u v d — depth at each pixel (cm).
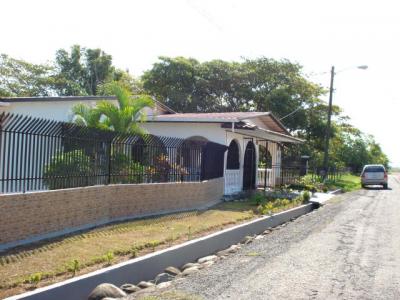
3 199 877
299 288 706
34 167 1011
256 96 3978
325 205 2102
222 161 2025
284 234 1248
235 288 700
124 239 1002
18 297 591
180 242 1023
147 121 2131
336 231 1297
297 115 3900
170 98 3966
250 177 2419
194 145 1678
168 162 1531
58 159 1072
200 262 960
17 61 3884
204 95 4081
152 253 887
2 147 971
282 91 3875
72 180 1112
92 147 1183
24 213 928
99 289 664
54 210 1009
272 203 1880
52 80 3934
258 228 1416
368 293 688
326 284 732
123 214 1273
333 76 3497
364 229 1345
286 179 2794
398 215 1720
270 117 2381
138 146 1384
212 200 1842
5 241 886
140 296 658
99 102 1703
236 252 1002
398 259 927
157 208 1418
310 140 4228
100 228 1109
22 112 1820
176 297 647
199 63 4141
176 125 2128
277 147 2838
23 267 753
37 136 1016
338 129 4272
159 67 4059
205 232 1172
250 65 4059
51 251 862
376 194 2908
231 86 4025
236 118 1998
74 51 4488
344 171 6178
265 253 977
